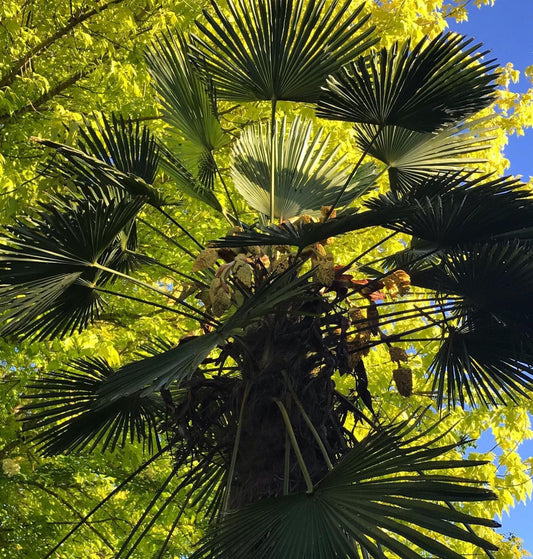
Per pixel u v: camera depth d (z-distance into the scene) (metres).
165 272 7.62
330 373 3.88
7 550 6.85
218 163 7.80
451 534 2.83
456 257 4.34
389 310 8.25
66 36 7.70
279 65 4.48
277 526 3.00
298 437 3.77
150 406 5.11
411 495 2.98
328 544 2.86
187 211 7.87
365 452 3.21
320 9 4.26
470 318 4.47
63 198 4.63
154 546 7.00
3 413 6.75
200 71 4.81
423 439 8.03
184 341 4.00
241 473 3.80
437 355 4.67
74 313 4.68
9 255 3.97
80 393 5.01
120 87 7.84
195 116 5.21
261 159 5.38
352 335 4.49
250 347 3.89
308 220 4.34
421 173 5.30
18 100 7.47
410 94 4.26
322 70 4.43
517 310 4.28
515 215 4.19
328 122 7.74
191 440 4.07
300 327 3.89
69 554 7.23
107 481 7.65
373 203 4.20
